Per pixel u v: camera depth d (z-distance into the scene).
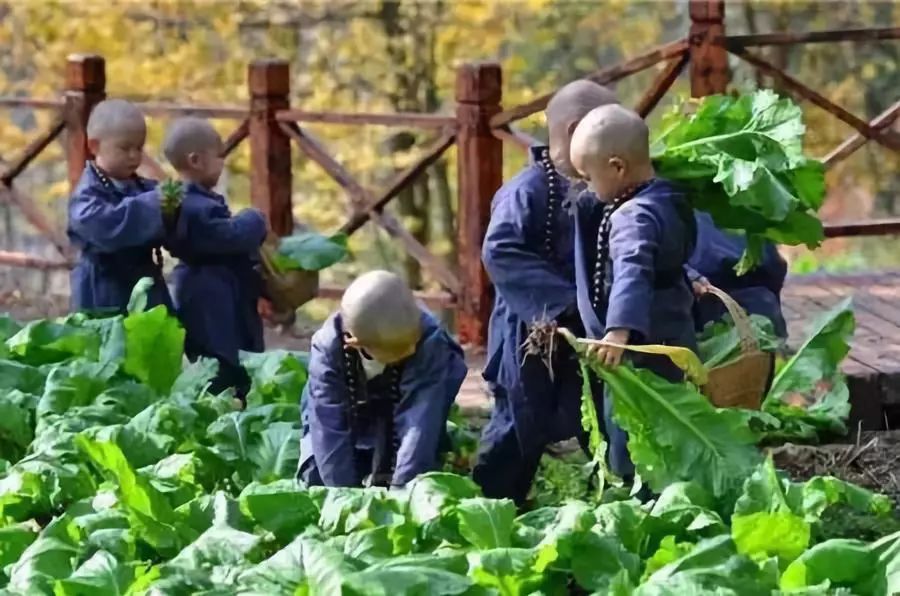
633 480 5.99
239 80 19.08
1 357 7.36
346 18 18.45
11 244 19.31
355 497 5.05
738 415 5.62
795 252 17.41
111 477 5.69
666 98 17.97
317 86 18.67
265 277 8.12
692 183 5.98
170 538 5.10
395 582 4.23
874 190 19.22
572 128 5.91
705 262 7.34
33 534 5.37
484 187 9.34
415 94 18.42
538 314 5.89
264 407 6.52
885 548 4.67
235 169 18.36
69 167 10.93
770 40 9.16
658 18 18.42
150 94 19.39
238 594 4.30
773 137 5.92
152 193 7.74
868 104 19.28
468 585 4.28
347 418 5.54
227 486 6.07
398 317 5.31
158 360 7.35
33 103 11.07
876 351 8.65
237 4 18.80
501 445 6.20
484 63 9.30
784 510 4.96
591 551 4.66
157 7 19.19
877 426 8.09
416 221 18.06
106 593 4.66
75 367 6.89
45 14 19.64
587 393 5.62
